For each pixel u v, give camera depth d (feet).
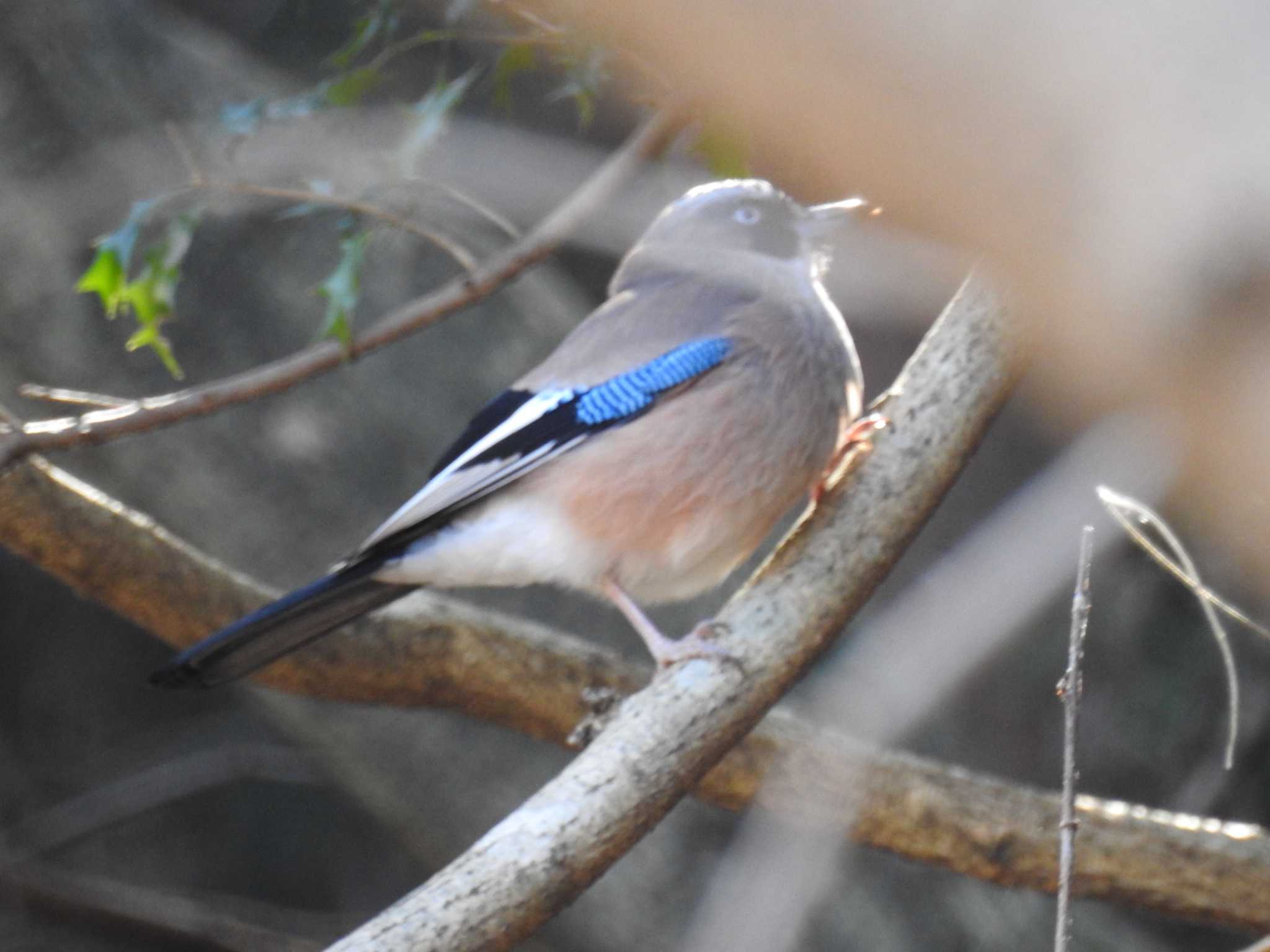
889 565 20.89
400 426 36.52
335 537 34.96
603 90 24.61
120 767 44.50
